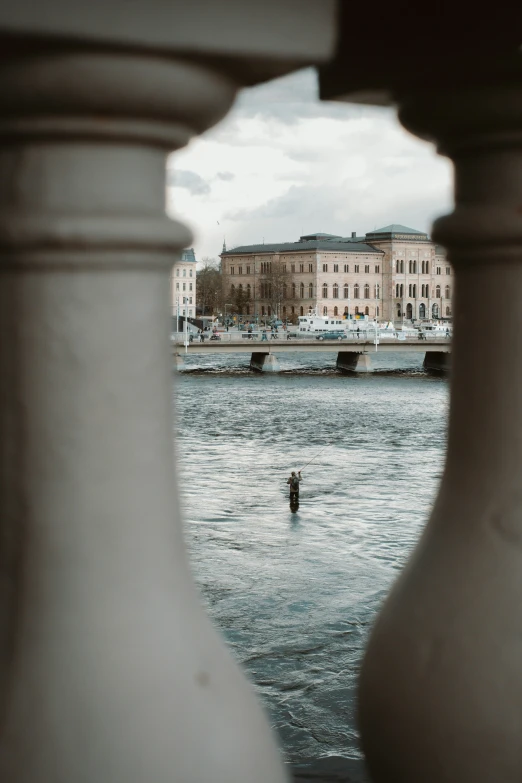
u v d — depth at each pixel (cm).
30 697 151
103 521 152
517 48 164
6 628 156
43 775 147
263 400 8194
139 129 147
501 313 173
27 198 148
